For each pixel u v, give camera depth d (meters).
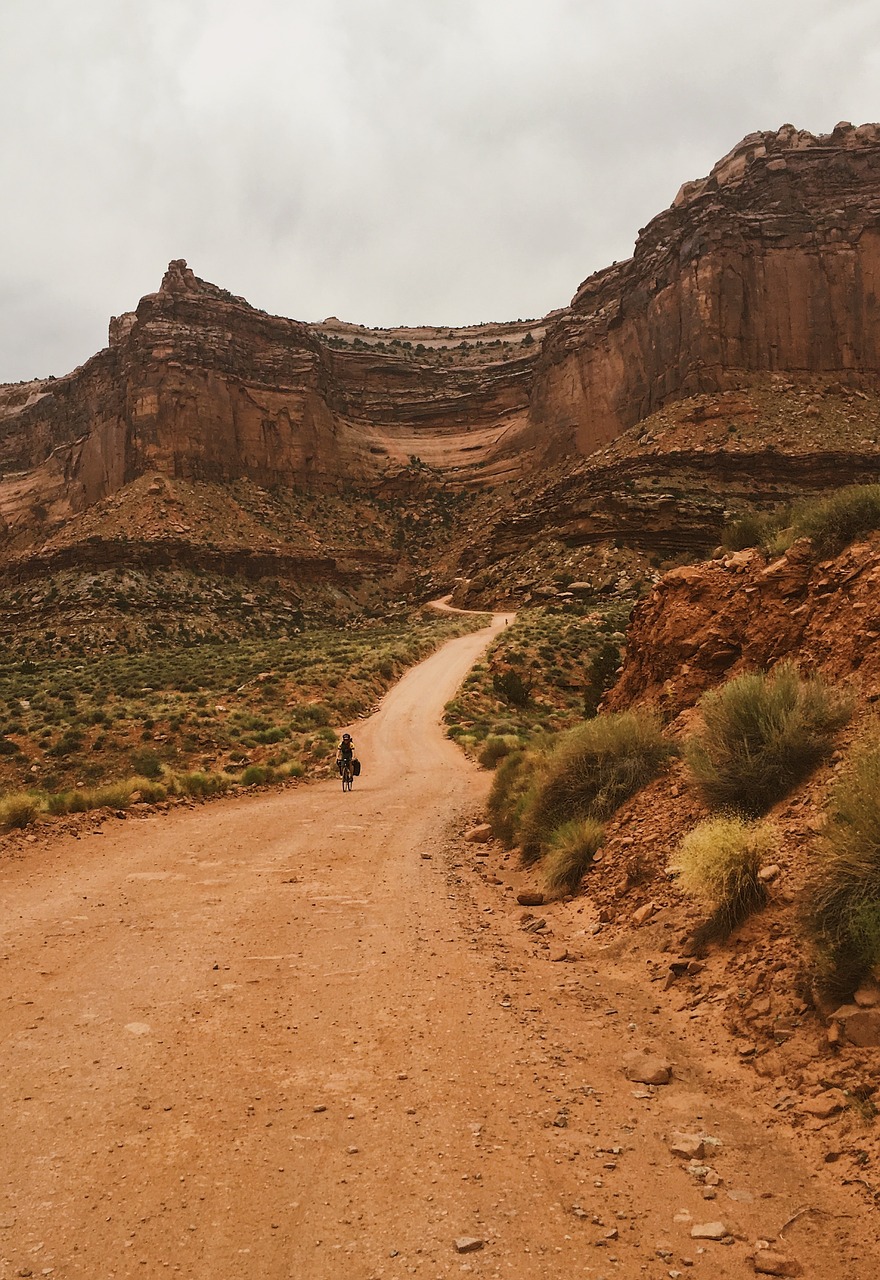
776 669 9.62
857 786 6.29
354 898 10.49
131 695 56.31
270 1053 5.56
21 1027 6.07
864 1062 4.62
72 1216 3.71
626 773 11.35
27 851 14.13
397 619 121.62
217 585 125.56
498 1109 4.73
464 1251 3.40
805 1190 3.81
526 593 108.38
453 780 28.56
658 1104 4.77
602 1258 3.36
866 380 125.88
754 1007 5.61
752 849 6.92
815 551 12.06
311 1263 3.36
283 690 56.97
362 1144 4.34
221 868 12.62
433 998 6.63
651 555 103.31
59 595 113.50
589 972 7.25
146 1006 6.50
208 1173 4.06
